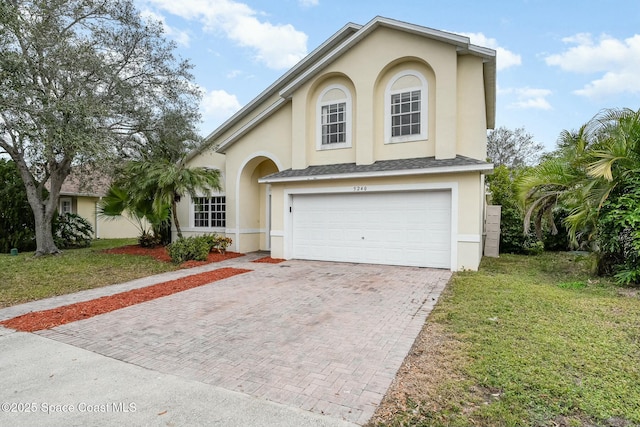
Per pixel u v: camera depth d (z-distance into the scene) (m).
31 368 4.15
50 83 10.09
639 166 7.51
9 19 8.30
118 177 13.22
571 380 3.51
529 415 3.00
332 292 7.51
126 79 11.85
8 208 14.48
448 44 10.48
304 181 11.70
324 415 3.10
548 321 5.24
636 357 4.01
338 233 11.51
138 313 6.29
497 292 6.97
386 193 10.76
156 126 12.67
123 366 4.17
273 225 12.45
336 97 12.44
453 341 4.60
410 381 3.64
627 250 7.71
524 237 13.68
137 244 16.23
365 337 4.94
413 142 11.20
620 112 8.31
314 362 4.18
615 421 2.92
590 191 8.10
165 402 3.36
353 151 12.12
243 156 14.27
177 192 12.60
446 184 9.74
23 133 8.66
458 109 10.81
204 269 10.72
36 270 10.09
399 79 11.42
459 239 9.59
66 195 19.75
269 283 8.52
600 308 5.85
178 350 4.62
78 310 6.53
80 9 10.70
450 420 2.97
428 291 7.41
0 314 6.38
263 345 4.73
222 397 3.43
